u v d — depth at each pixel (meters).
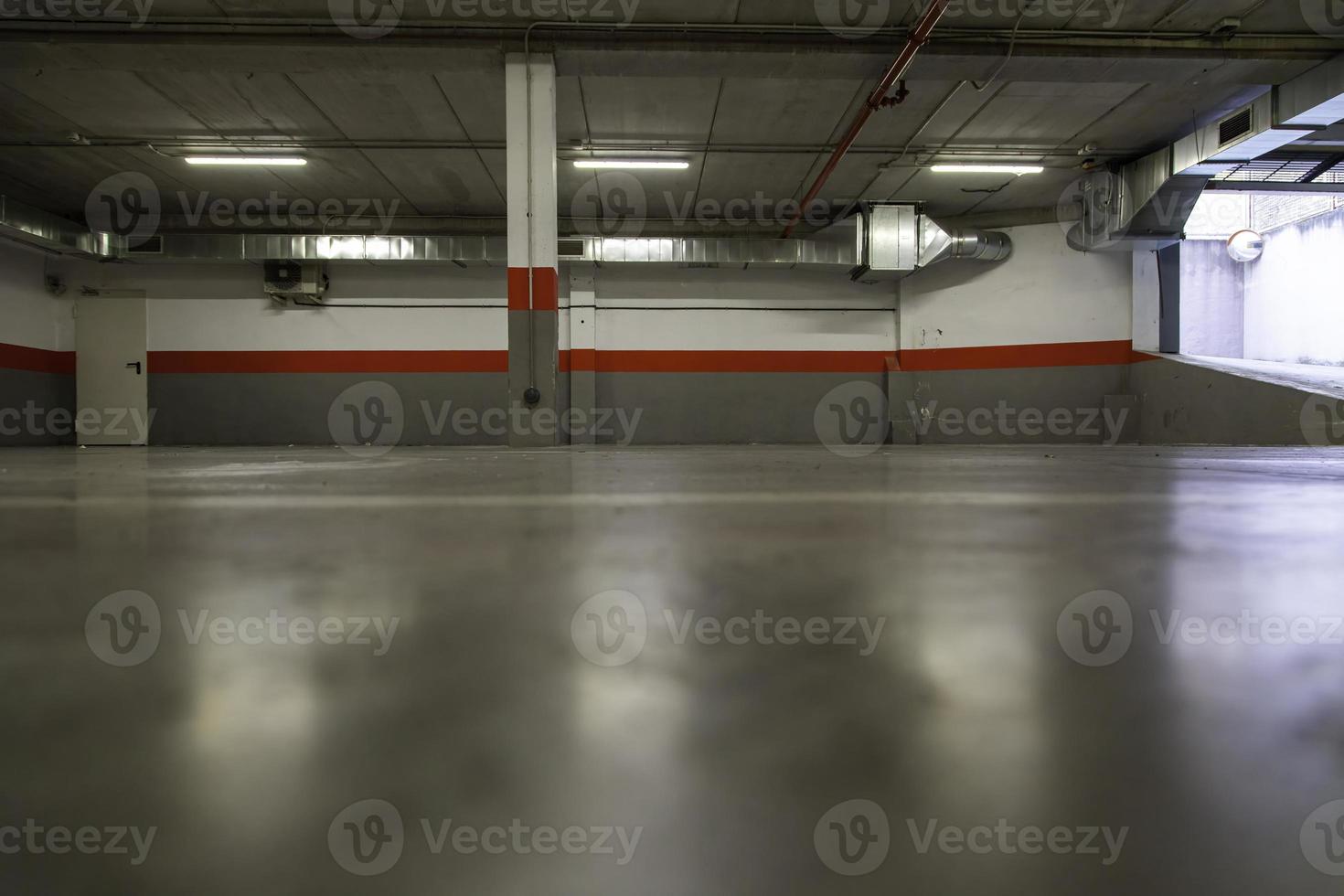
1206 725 0.33
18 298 9.69
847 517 1.14
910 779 0.28
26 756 0.29
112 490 1.72
